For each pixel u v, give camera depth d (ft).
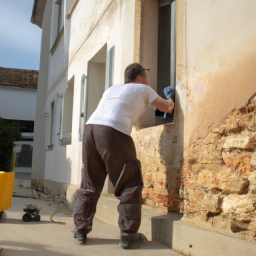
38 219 12.89
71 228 11.47
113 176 8.80
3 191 12.22
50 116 34.09
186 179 9.16
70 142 23.65
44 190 30.78
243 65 7.57
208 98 8.63
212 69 8.57
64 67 27.71
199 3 9.32
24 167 66.54
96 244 9.17
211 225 8.15
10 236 9.78
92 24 20.12
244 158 7.42
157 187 10.77
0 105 72.95
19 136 66.28
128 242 8.66
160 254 8.18
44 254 7.98
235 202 7.50
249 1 7.48
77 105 22.20
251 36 7.38
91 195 9.30
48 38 39.19
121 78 14.07
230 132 7.86
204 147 8.59
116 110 8.81
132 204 8.66
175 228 8.55
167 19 13.37
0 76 73.77
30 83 75.51
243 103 7.54
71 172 21.99
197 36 9.30
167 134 10.32
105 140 8.55
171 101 9.58
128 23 14.07
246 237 7.18
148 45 12.93
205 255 7.48
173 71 12.08
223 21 8.30
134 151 8.93
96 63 20.30
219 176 8.03
